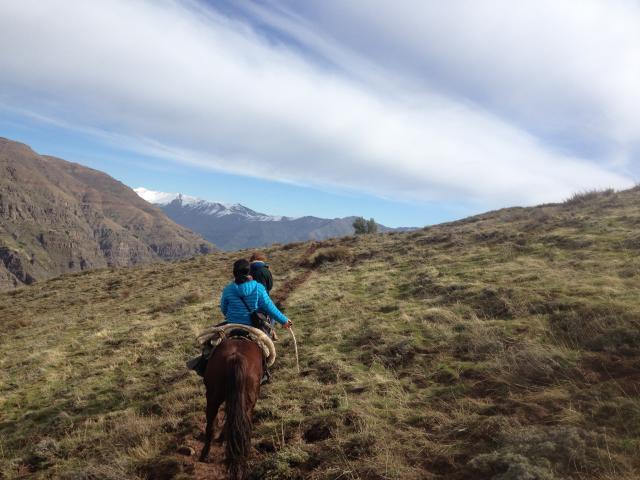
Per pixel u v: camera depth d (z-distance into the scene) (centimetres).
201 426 680
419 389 667
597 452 447
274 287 1684
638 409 494
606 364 607
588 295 831
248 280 608
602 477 417
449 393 635
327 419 612
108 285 2603
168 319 1443
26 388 1027
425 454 512
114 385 932
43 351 1310
